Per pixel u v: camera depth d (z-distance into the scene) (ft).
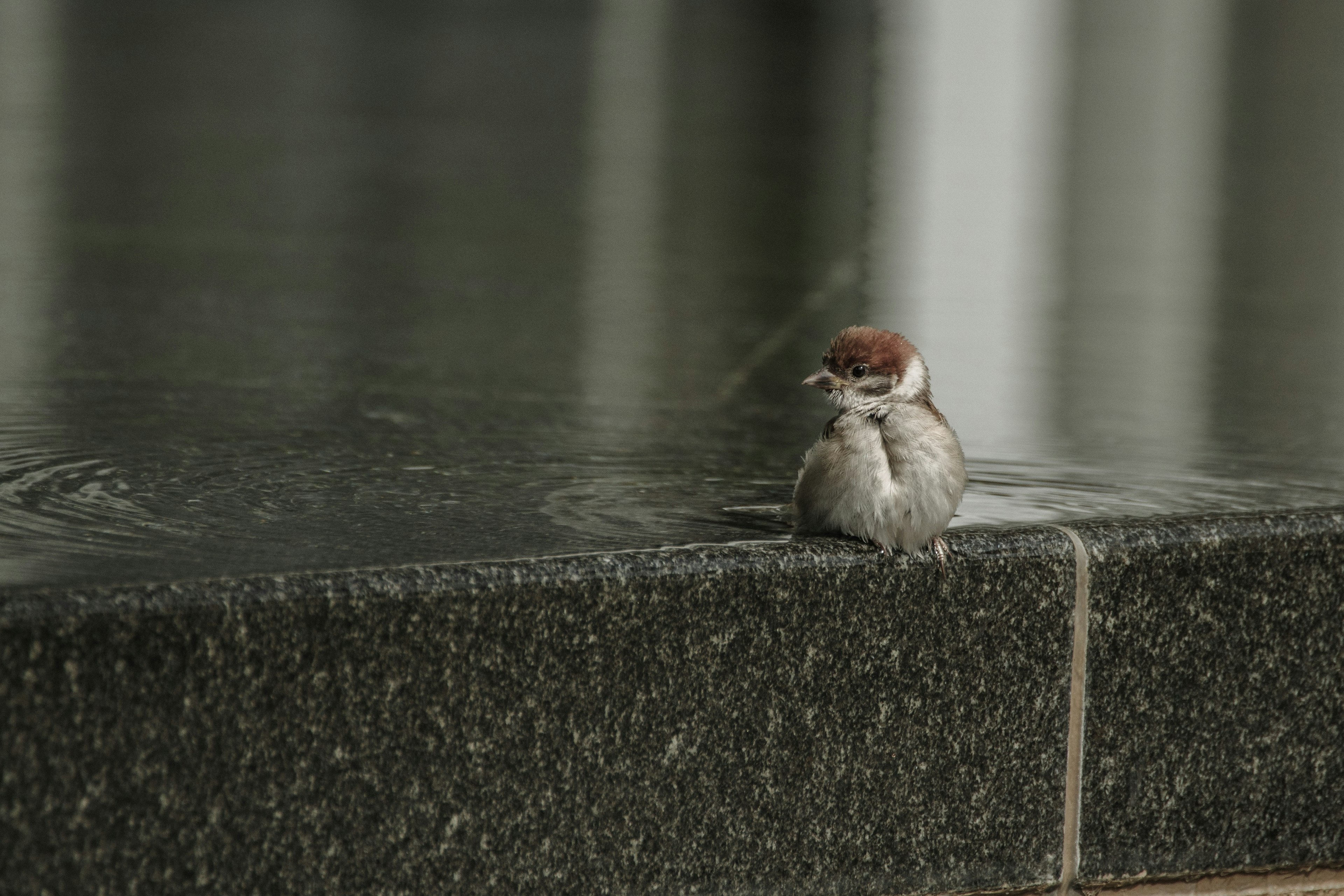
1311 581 23.31
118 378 36.76
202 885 18.44
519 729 19.67
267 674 18.39
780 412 36.17
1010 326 52.54
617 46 171.83
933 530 20.90
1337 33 200.44
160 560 20.45
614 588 19.89
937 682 21.71
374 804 19.12
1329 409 38.40
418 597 18.97
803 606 20.84
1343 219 83.35
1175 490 28.48
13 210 66.85
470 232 69.67
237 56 142.82
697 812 20.75
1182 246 73.67
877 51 174.40
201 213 69.46
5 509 24.00
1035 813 22.50
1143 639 22.63
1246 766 23.47
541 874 20.08
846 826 21.56
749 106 126.21
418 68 142.00
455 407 35.40
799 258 66.80
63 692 17.51
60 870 17.78
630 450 31.01
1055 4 233.96
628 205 79.77
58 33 152.87
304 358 41.04
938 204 84.89
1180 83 151.64
